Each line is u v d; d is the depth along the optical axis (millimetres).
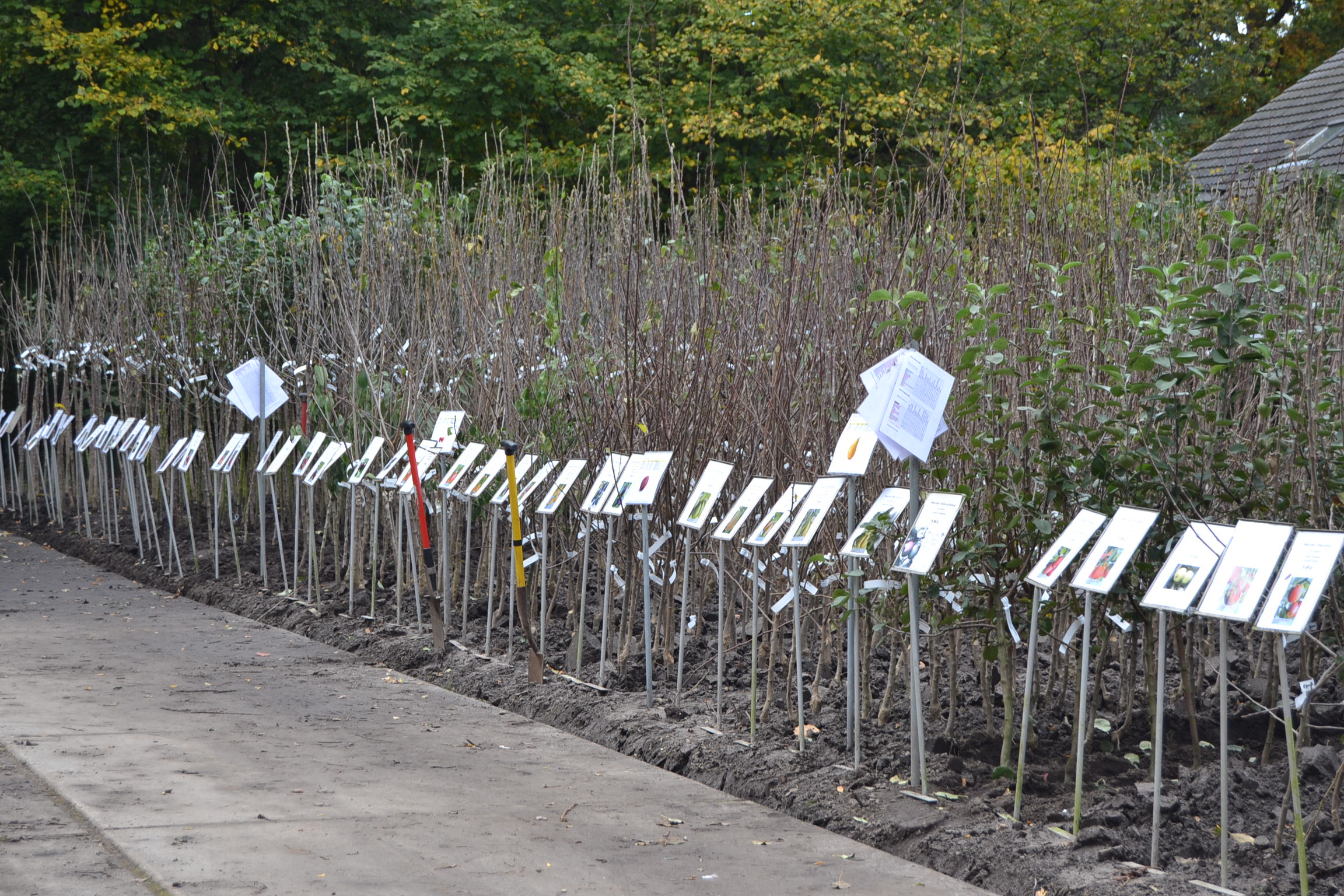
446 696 6691
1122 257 5781
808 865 4160
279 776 5016
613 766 5383
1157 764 4039
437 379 8758
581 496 7551
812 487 5441
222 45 18953
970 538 5074
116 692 6453
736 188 17312
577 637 6773
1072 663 5547
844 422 5852
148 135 17938
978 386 4949
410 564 8539
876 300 5367
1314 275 5000
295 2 19891
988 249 6203
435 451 7984
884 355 5789
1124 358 5258
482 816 4594
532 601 8305
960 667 6703
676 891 3887
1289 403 5035
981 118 13234
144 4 19422
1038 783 4805
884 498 5125
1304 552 3662
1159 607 3975
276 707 6301
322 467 8812
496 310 8336
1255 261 4695
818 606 6340
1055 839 4238
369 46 20188
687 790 5062
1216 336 4617
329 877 3902
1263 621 3619
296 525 9562
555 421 7723
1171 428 4789
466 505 8852
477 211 9398
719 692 5676
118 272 12672
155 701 6309
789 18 18406
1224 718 3818
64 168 18781
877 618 5512
